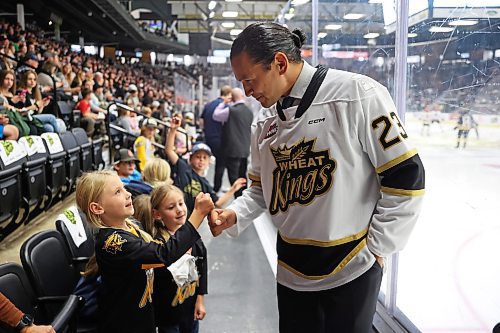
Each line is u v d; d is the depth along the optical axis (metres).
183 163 3.04
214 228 1.44
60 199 3.82
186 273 1.76
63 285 1.82
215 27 16.92
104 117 6.46
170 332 1.91
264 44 1.14
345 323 1.22
